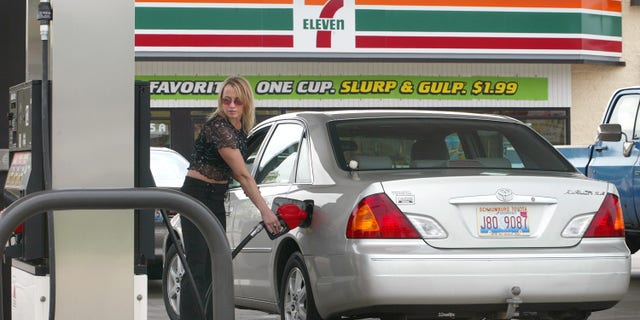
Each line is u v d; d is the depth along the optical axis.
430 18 30.12
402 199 8.81
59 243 6.51
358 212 8.83
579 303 9.06
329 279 9.05
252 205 10.77
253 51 29.42
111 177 6.61
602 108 31.89
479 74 31.42
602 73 31.91
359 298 8.73
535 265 8.86
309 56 29.62
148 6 29.06
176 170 17.78
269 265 10.27
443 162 9.71
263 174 10.89
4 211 5.29
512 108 31.62
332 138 9.78
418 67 31.11
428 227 8.80
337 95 30.70
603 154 16.09
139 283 7.00
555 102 31.78
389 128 9.91
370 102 30.89
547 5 30.69
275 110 30.45
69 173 6.56
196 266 8.93
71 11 6.55
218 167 8.98
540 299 8.90
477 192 8.93
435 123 10.07
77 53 6.56
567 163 10.09
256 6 29.39
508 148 10.06
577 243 9.15
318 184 9.54
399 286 8.62
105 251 6.57
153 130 29.95
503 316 9.01
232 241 11.23
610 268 9.13
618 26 31.58
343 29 29.77
